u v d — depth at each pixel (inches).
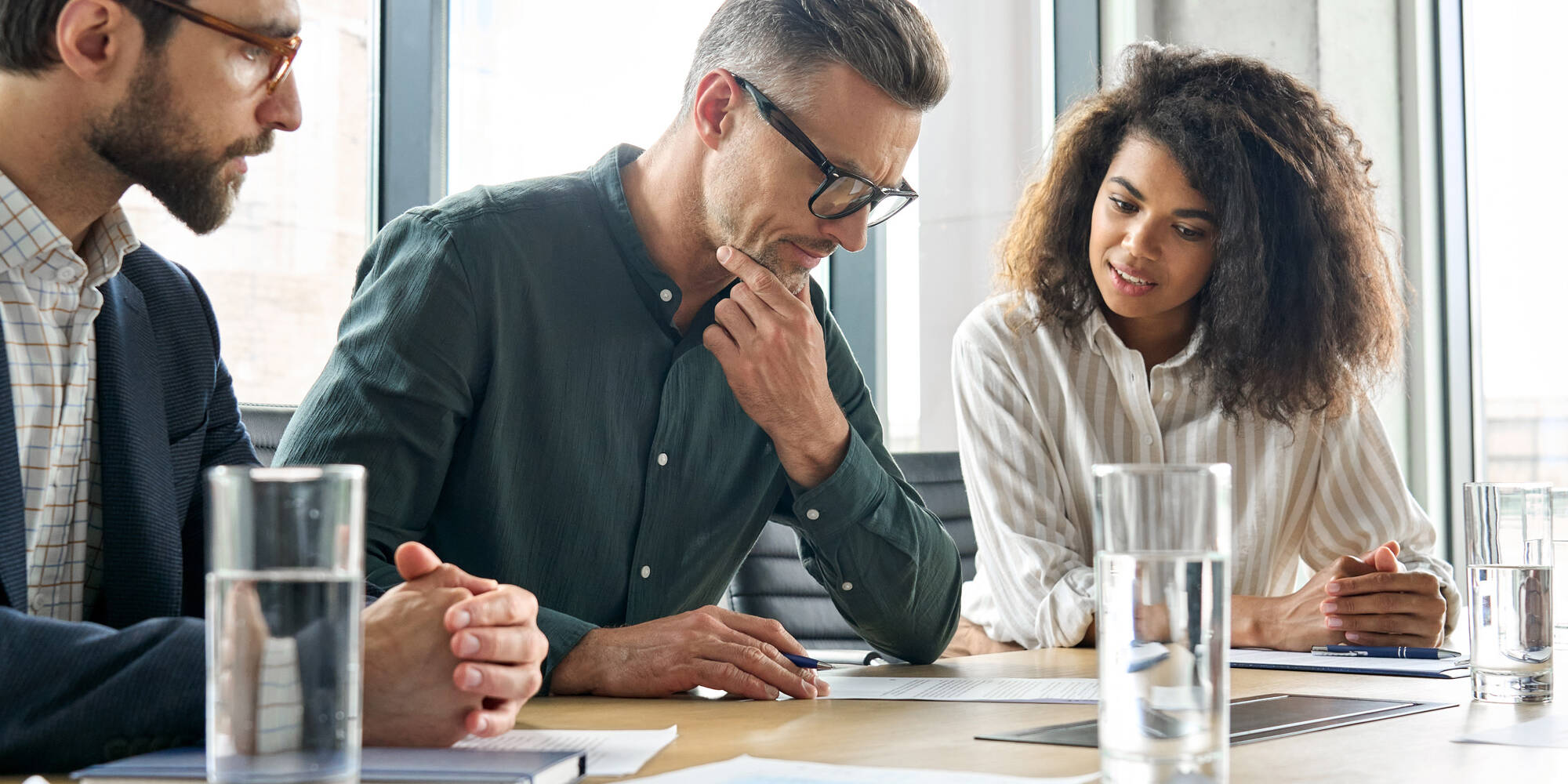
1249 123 82.9
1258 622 70.4
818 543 62.4
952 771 32.2
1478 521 47.6
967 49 149.4
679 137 62.1
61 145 41.9
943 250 146.6
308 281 107.8
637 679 47.6
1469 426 154.3
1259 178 83.0
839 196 58.5
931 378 145.6
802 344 59.8
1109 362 86.0
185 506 48.2
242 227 107.3
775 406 60.1
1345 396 84.7
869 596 62.8
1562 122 148.9
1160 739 27.4
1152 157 81.9
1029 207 90.1
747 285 60.0
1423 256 154.9
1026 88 154.6
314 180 106.0
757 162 58.4
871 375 139.7
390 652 35.2
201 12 41.3
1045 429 85.5
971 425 87.0
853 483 61.5
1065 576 77.7
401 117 103.4
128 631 33.8
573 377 60.9
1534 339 151.0
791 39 57.7
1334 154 86.5
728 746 36.6
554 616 49.6
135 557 44.3
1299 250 83.5
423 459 56.7
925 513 65.7
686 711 43.9
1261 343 82.9
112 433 44.9
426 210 60.8
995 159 150.9
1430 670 57.1
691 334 63.8
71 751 32.2
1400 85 156.3
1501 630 46.8
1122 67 89.4
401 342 56.6
